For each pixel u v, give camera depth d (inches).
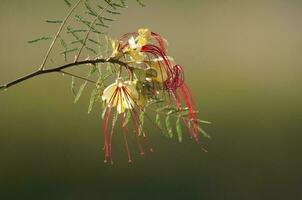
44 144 629.9
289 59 820.0
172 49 811.4
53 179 607.8
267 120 680.4
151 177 604.7
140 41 212.2
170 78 213.2
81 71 661.3
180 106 216.1
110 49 213.5
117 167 609.0
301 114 699.4
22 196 597.9
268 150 629.6
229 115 692.7
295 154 631.2
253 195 589.9
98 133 628.7
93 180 605.6
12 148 630.5
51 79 679.1
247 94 735.1
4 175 602.9
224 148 636.1
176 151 614.5
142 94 211.2
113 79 219.1
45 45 711.7
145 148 610.5
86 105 647.8
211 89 743.1
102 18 211.5
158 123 216.1
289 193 590.2
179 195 590.2
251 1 884.6
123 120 218.5
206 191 597.0
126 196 595.5
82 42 211.0
